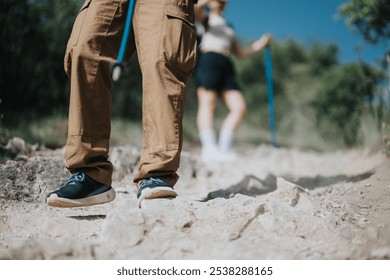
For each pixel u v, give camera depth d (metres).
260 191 4.45
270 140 13.05
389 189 3.94
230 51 7.75
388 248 2.55
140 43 3.16
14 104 7.05
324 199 3.77
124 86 9.53
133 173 5.08
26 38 7.10
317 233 2.84
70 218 3.41
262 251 2.62
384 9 5.25
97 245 2.69
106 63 3.15
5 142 5.31
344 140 8.47
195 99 12.42
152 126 3.09
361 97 7.54
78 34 3.13
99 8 3.15
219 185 5.12
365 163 5.62
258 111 16.30
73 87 3.11
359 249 2.57
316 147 11.95
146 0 3.18
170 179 3.16
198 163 6.30
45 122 7.17
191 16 3.31
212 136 7.37
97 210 3.73
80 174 3.22
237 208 3.02
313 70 17.67
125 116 9.73
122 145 7.32
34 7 7.12
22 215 3.38
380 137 6.21
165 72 3.07
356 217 3.24
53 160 4.48
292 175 5.45
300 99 15.84
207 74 7.46
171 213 2.91
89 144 3.17
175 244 2.71
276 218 2.91
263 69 17.89
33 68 7.28
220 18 7.66
